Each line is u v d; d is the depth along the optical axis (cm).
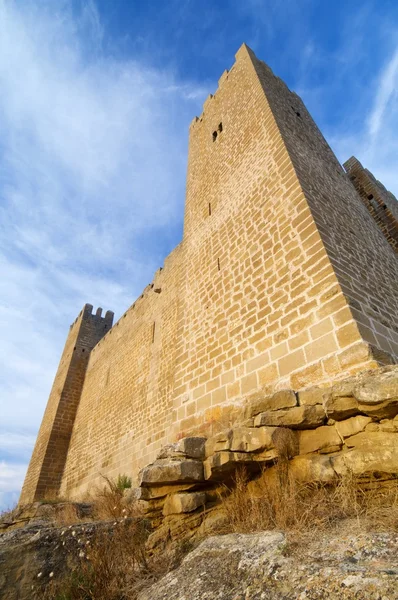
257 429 488
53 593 441
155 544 496
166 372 1455
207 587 276
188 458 544
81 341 2928
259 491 475
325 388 465
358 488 378
